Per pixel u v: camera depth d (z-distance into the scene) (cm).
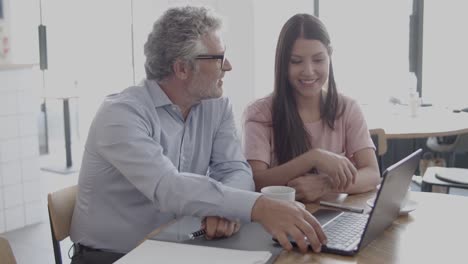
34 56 560
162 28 147
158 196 127
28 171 376
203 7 149
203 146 169
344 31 492
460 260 106
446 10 452
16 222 369
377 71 486
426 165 371
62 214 148
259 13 500
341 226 124
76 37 577
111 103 142
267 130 190
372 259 107
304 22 181
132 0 558
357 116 193
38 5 555
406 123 320
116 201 149
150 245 115
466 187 250
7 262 120
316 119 192
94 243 149
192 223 132
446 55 458
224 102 176
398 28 475
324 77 183
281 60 185
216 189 123
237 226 124
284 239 110
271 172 169
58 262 148
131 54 572
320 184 156
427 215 137
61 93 539
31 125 375
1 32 392
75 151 595
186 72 147
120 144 134
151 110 149
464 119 332
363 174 168
